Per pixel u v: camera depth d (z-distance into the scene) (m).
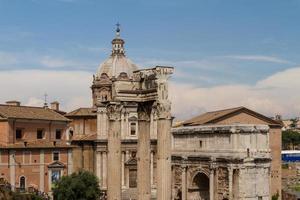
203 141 110.50
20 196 73.88
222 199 103.94
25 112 100.06
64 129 105.00
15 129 95.94
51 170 98.88
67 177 90.69
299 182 189.38
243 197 101.19
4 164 92.06
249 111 127.12
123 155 117.31
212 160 105.75
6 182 83.06
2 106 98.88
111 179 55.81
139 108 56.94
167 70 54.19
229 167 101.56
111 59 135.12
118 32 137.00
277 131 127.06
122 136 117.31
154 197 103.75
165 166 53.69
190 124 133.50
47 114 103.69
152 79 55.03
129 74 132.75
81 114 122.69
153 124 117.19
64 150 101.38
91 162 118.31
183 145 116.69
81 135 122.38
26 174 95.00
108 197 55.97
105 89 130.75
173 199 117.00
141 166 56.97
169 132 53.94
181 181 115.12
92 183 91.50
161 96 53.75
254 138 103.62
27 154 95.38
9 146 93.31
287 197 128.50
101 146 115.88
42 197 79.25
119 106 55.84
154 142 116.06
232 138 102.50
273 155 125.81
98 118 116.44
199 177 112.88
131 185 117.25
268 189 104.38
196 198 113.88
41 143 99.12
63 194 88.69
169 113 53.94
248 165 102.12
